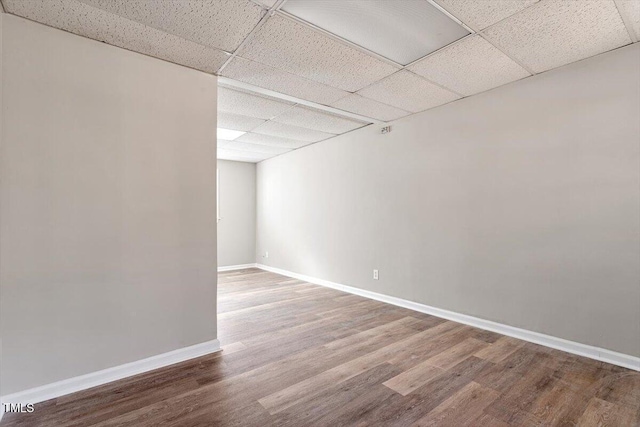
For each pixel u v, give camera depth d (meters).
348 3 1.77
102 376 2.04
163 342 2.30
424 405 1.80
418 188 3.54
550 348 2.53
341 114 3.65
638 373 2.12
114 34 2.01
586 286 2.38
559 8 1.80
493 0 1.74
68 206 1.96
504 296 2.84
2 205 1.77
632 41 2.14
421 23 1.95
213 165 2.56
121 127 2.15
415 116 3.59
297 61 2.42
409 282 3.65
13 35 1.80
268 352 2.50
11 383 1.78
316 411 1.75
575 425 1.63
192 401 1.84
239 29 2.00
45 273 1.89
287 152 5.66
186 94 2.44
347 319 3.28
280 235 5.91
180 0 1.71
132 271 2.18
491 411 1.75
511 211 2.79
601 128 2.31
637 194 2.17
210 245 2.53
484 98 2.98
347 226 4.46
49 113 1.91
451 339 2.73
